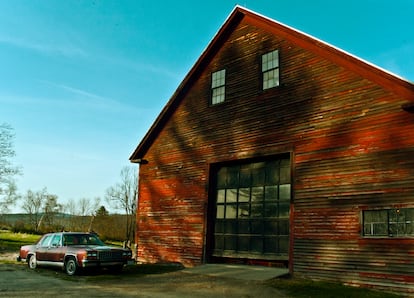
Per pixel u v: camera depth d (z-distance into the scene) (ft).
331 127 48.70
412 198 41.01
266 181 55.77
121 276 51.57
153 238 67.67
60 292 39.55
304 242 48.49
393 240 41.50
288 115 53.26
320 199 47.98
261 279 47.06
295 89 53.26
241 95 59.57
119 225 171.53
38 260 58.23
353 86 47.73
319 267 46.65
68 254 53.16
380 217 43.09
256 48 59.36
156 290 41.78
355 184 45.42
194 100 66.54
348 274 44.11
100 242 58.65
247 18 61.46
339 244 45.47
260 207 55.67
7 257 80.07
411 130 42.27
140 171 73.05
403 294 39.75
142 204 71.20
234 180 59.57
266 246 54.03
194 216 62.23
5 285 43.29
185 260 61.77
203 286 44.14
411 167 41.63
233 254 57.31
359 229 44.16
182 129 67.31
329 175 47.78
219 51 64.64
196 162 63.77
